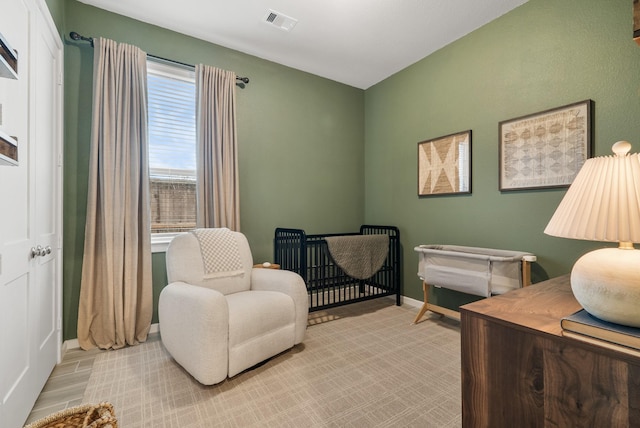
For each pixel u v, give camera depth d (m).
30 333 1.49
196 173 2.64
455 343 2.27
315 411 1.49
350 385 1.71
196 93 2.62
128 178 2.29
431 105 3.03
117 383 1.74
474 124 2.64
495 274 2.12
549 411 0.76
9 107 1.30
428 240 3.07
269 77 3.12
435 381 1.76
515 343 0.83
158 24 2.52
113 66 2.24
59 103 2.02
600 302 0.73
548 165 2.15
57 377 1.80
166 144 2.64
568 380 0.73
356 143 3.82
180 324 1.78
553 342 0.75
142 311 2.33
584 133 1.97
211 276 2.16
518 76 2.33
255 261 3.04
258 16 2.42
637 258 0.74
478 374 0.91
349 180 3.75
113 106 2.23
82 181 2.24
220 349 1.64
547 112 2.15
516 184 2.34
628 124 1.80
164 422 1.41
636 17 0.96
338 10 2.35
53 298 1.89
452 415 1.46
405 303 3.29
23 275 1.42
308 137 3.41
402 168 3.36
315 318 2.82
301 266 2.73
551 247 2.14
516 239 2.35
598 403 0.69
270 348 1.91
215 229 2.37
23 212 1.43
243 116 2.96
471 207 2.67
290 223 3.28
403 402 1.56
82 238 2.24
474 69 2.64
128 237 2.26
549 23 2.15
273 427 1.38
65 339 2.18
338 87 3.66
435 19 2.47
